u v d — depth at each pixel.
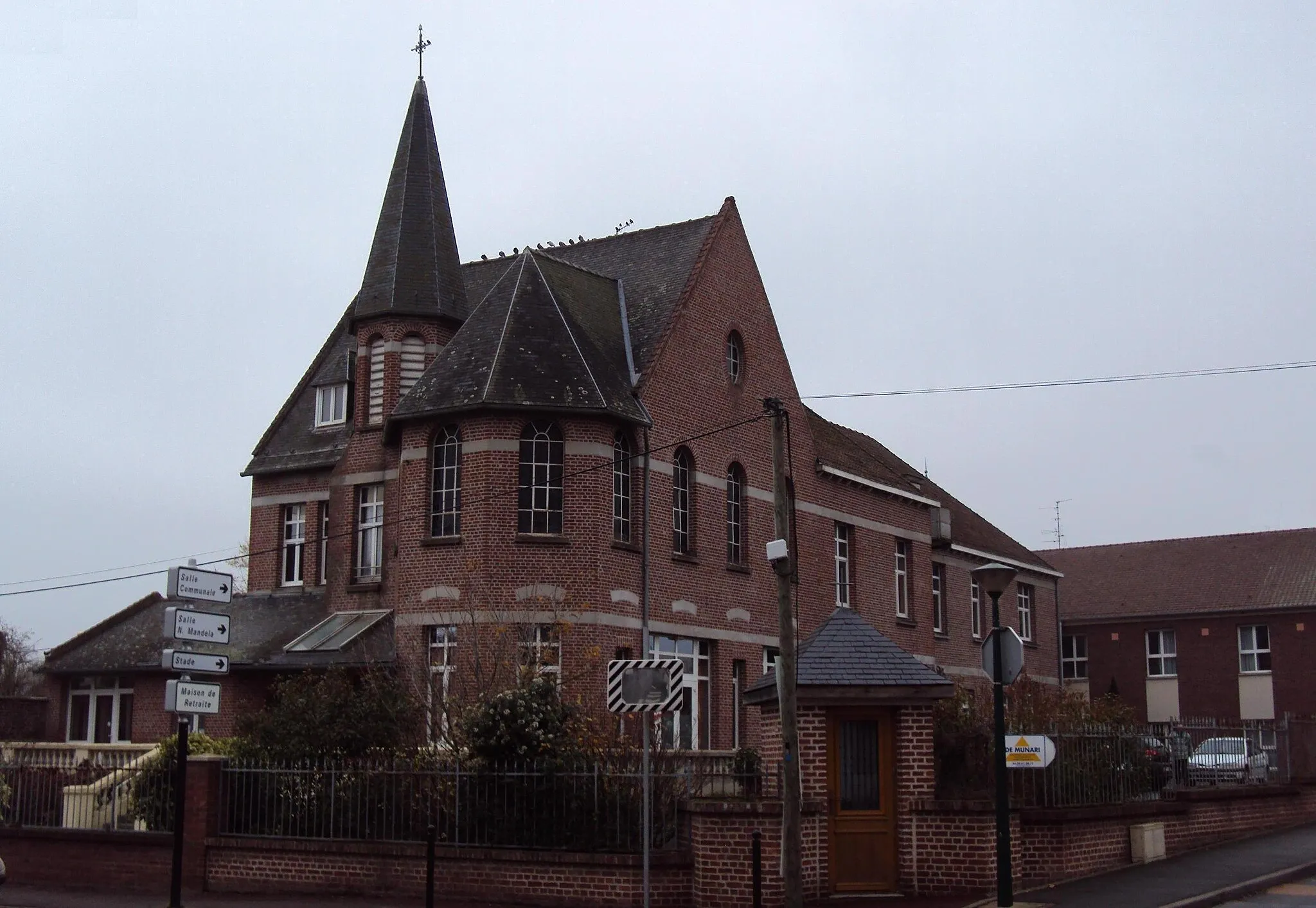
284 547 33.75
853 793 19.61
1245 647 51.56
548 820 19.47
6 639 68.31
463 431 27.64
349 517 31.19
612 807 19.25
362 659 27.64
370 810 20.53
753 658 31.92
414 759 20.80
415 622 27.41
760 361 33.91
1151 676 53.34
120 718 31.88
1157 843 21.86
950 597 42.22
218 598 18.89
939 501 41.81
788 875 17.39
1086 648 54.94
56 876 22.25
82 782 23.11
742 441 32.66
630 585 28.02
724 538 31.45
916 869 19.45
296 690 23.02
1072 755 21.27
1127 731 22.92
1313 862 21.31
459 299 32.28
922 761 19.67
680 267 32.44
